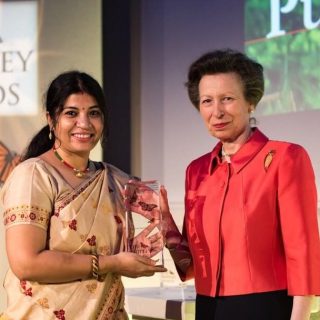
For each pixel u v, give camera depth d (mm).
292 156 1854
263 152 1900
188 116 3982
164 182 4055
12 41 3938
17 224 1892
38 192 1925
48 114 2049
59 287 1923
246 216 1849
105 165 2119
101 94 2041
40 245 1894
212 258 1900
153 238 1988
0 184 3871
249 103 1950
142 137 4164
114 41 4250
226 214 1889
